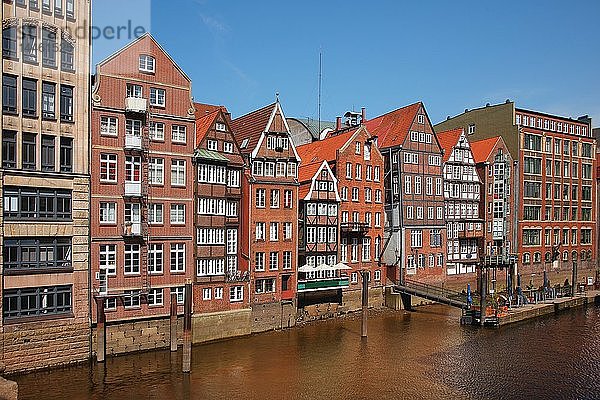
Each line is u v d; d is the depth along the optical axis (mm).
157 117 38562
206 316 41125
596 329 48938
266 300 45875
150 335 38125
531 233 71500
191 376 34125
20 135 32844
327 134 69375
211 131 42406
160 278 38531
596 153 84375
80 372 33938
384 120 64812
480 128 75000
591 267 80375
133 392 31188
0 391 26016
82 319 35031
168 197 38969
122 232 36625
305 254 49438
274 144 46688
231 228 44000
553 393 32438
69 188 34594
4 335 32188
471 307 50094
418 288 56969
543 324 50938
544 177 73125
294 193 47688
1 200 32031
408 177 58719
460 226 64188
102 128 36344
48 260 34094
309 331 46188
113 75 36719
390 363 37844
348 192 53906
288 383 33438
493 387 33312
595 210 81500
